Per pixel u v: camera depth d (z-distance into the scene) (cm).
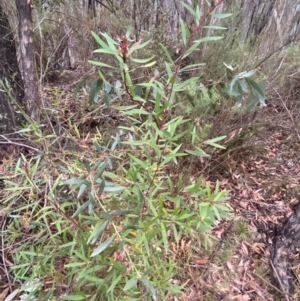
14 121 204
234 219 218
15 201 157
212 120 227
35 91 206
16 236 153
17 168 137
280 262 188
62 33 298
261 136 261
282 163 266
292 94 280
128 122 177
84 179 116
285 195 244
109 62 260
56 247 149
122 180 128
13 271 160
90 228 140
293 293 180
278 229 203
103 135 203
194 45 108
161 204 115
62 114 166
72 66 307
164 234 118
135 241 116
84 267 127
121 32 292
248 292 181
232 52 248
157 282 124
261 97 120
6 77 200
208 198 120
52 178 150
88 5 321
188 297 171
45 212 137
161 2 302
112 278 128
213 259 190
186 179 201
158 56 257
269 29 269
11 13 264
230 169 249
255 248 203
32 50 203
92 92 119
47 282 140
